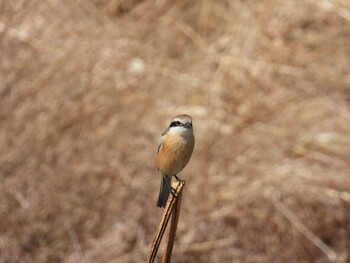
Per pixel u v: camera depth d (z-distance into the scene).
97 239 13.47
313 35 17.03
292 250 13.16
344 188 13.71
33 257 13.20
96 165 14.26
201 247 13.13
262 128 14.93
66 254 13.23
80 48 16.12
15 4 16.81
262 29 17.14
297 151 14.50
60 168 14.22
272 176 13.97
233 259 13.02
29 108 14.96
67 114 14.83
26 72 15.61
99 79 15.55
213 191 13.89
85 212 13.73
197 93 15.73
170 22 17.53
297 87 15.84
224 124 14.99
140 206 13.79
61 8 17.20
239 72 16.12
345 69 16.28
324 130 14.88
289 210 13.47
